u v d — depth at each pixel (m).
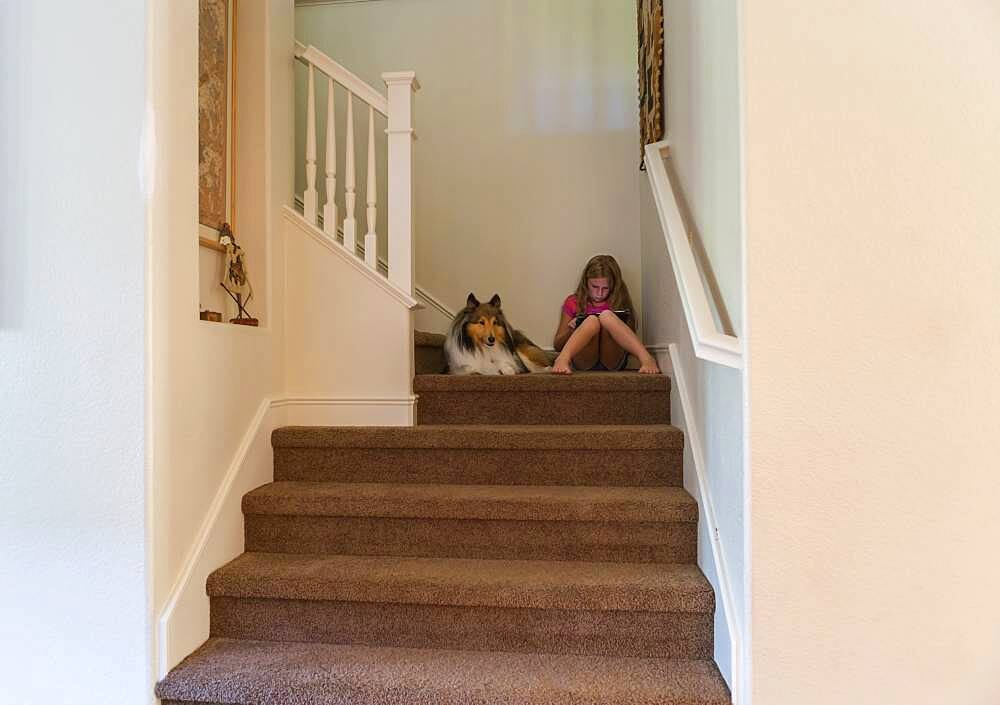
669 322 2.22
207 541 1.64
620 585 1.54
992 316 1.19
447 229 3.19
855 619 1.21
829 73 1.22
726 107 1.49
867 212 1.21
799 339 1.22
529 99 3.16
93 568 1.45
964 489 1.19
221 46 1.97
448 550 1.79
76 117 1.47
